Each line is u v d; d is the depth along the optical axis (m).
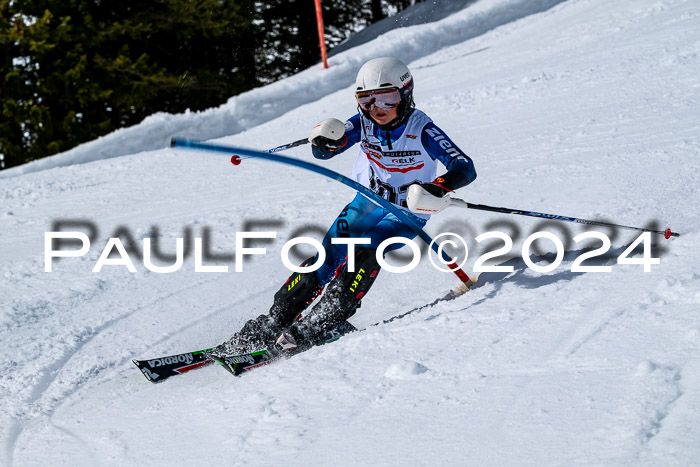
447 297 10.44
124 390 9.28
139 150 30.64
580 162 15.06
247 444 6.53
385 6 67.62
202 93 48.03
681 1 29.30
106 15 45.91
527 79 23.48
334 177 8.84
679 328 6.95
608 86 20.67
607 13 31.12
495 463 5.43
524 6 38.81
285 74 53.88
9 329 11.40
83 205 19.47
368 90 9.12
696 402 5.56
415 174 9.69
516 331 7.86
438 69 30.25
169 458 6.66
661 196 12.31
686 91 18.59
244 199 17.73
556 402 6.11
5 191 21.94
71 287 13.00
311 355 8.63
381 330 8.96
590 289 8.67
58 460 7.31
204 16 45.31
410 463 5.66
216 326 11.29
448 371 7.20
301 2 52.59
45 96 44.91
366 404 6.86
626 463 5.06
